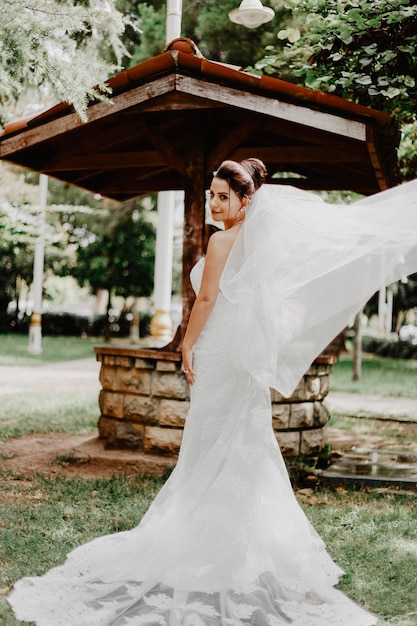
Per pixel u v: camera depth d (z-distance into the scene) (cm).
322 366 632
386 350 2583
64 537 397
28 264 3002
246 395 338
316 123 512
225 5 1042
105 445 639
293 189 356
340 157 595
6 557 366
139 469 575
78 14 452
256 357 329
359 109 501
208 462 335
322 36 709
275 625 285
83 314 3497
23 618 288
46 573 338
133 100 531
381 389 1381
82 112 482
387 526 432
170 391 603
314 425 628
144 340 3206
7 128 588
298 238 351
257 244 335
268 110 514
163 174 789
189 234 591
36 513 441
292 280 352
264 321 331
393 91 644
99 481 527
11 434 723
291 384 391
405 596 326
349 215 361
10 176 1396
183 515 330
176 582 310
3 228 974
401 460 611
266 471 331
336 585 337
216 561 312
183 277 596
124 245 2830
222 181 347
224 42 1077
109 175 792
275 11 1027
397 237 361
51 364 1753
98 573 329
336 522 442
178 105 529
